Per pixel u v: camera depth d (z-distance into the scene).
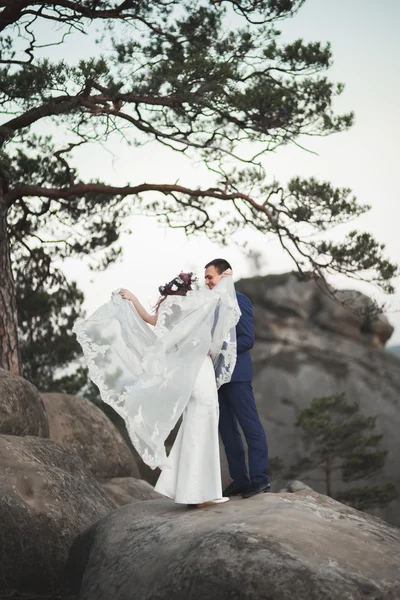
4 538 7.30
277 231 14.12
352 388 29.92
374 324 32.34
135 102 12.51
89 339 6.23
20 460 8.15
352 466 22.53
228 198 13.73
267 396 29.95
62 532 7.56
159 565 5.24
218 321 6.16
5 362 12.83
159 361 5.97
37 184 14.34
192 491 5.90
